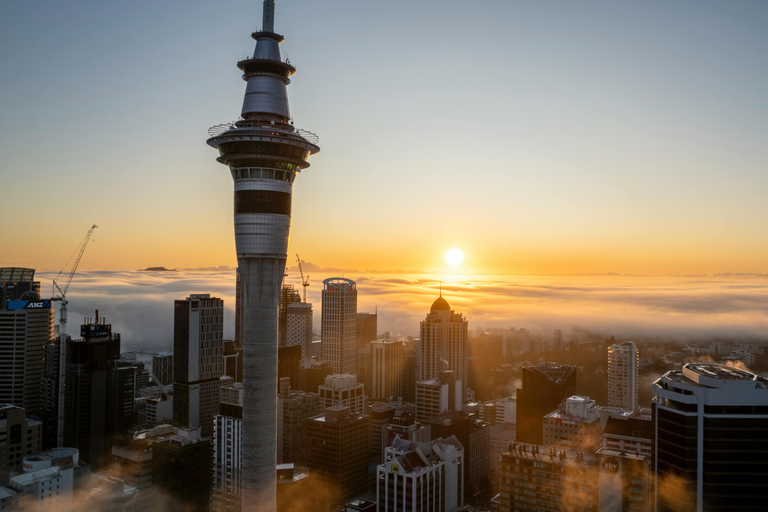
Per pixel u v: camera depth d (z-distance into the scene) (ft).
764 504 571.69
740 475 575.79
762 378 623.36
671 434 607.78
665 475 613.93
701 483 582.76
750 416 574.15
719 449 579.07
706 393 582.35
